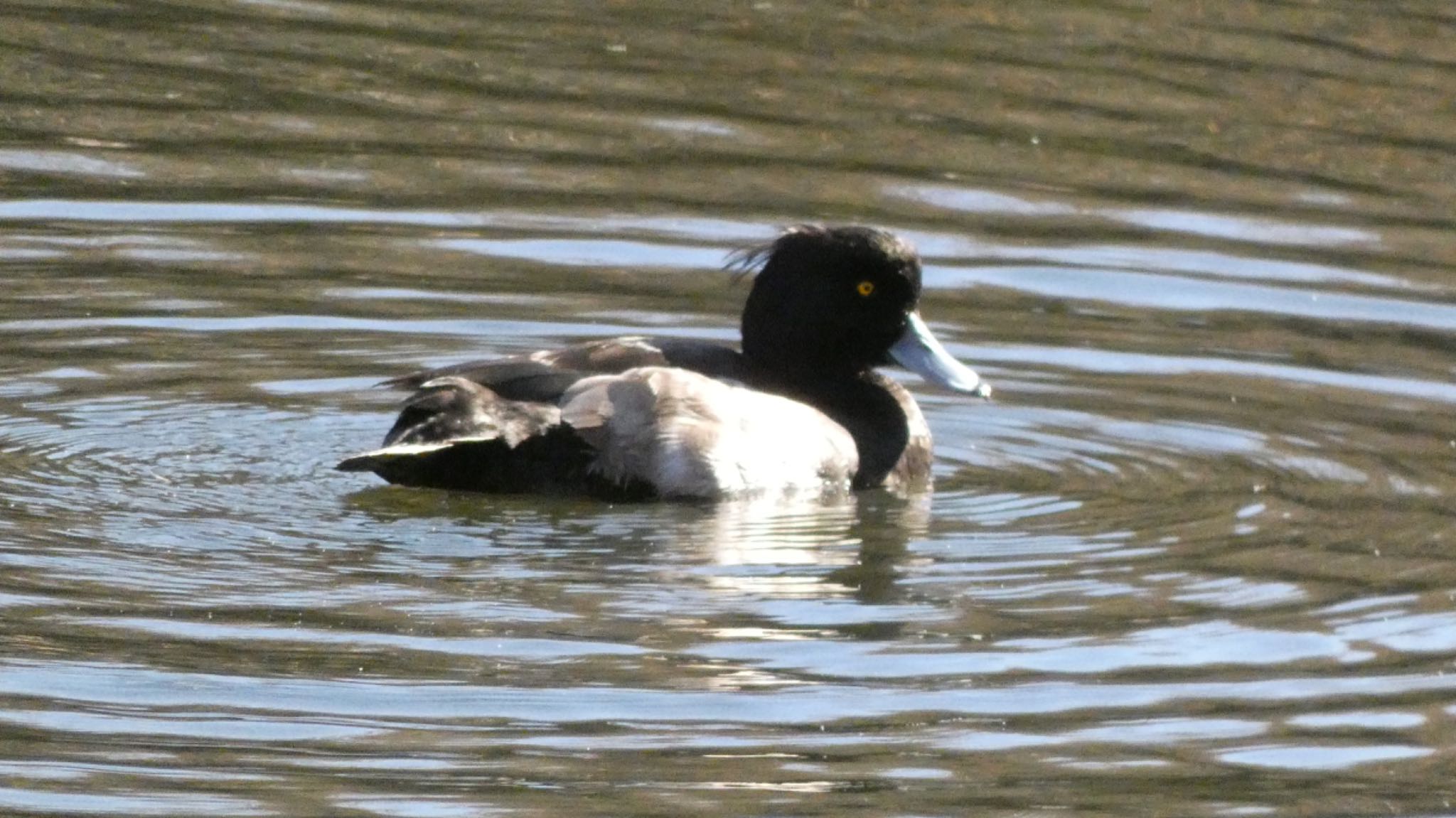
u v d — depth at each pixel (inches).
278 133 674.8
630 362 470.9
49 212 604.7
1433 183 669.3
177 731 341.4
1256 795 333.4
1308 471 480.1
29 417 474.6
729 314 569.3
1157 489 470.0
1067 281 599.2
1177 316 578.6
